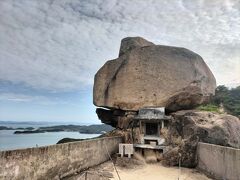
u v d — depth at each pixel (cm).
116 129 2236
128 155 1720
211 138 1570
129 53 2281
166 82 2089
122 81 2208
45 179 1027
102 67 2477
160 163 1706
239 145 1683
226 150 1171
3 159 806
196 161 1554
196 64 2186
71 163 1243
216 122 1698
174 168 1575
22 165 894
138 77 2156
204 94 2173
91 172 1325
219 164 1238
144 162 1706
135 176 1385
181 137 1772
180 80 2081
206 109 2241
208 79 2309
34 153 963
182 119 1833
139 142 1917
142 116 1911
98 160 1577
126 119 2122
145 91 2109
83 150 1378
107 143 1738
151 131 1988
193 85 2078
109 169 1499
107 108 2391
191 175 1398
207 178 1320
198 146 1547
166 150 1723
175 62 2139
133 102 2117
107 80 2367
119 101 2178
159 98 2067
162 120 1867
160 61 2150
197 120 1755
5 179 812
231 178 1112
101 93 2362
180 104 2128
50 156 1070
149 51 2211
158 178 1345
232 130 1686
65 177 1182
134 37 2583
